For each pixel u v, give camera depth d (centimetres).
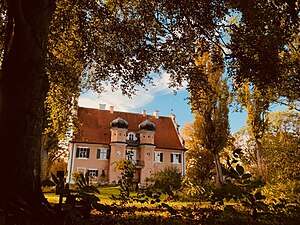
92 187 237
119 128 4762
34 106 530
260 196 237
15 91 521
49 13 601
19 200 437
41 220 365
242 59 845
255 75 855
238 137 4303
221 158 4350
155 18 1009
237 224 286
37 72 547
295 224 316
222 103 2722
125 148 4731
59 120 1441
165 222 443
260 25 734
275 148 879
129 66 1107
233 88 964
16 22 541
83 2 988
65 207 232
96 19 1094
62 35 1123
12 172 478
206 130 2838
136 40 1062
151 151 4825
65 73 1193
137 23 1074
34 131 521
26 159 497
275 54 816
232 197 239
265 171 1015
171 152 5038
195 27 950
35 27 559
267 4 700
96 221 420
